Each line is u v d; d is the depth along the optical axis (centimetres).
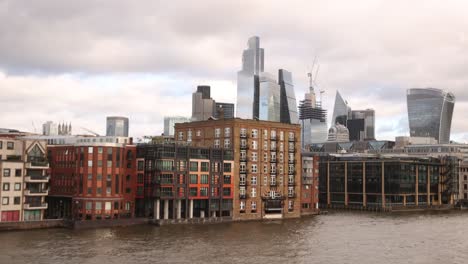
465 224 16725
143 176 14950
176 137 18312
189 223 15112
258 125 17275
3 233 12344
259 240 12425
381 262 10175
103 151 14250
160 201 15212
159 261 9769
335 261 10175
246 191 16750
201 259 10044
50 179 15112
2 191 12850
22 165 13238
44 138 18738
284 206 17825
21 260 9531
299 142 18488
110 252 10444
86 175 14088
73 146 14612
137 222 14438
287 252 10981
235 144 16588
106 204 14162
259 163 17200
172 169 14888
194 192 15400
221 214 16062
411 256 10819
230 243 11894
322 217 18700
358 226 15775
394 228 15400
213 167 15912
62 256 9938
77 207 14100
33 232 12619
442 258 10650
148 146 14888
